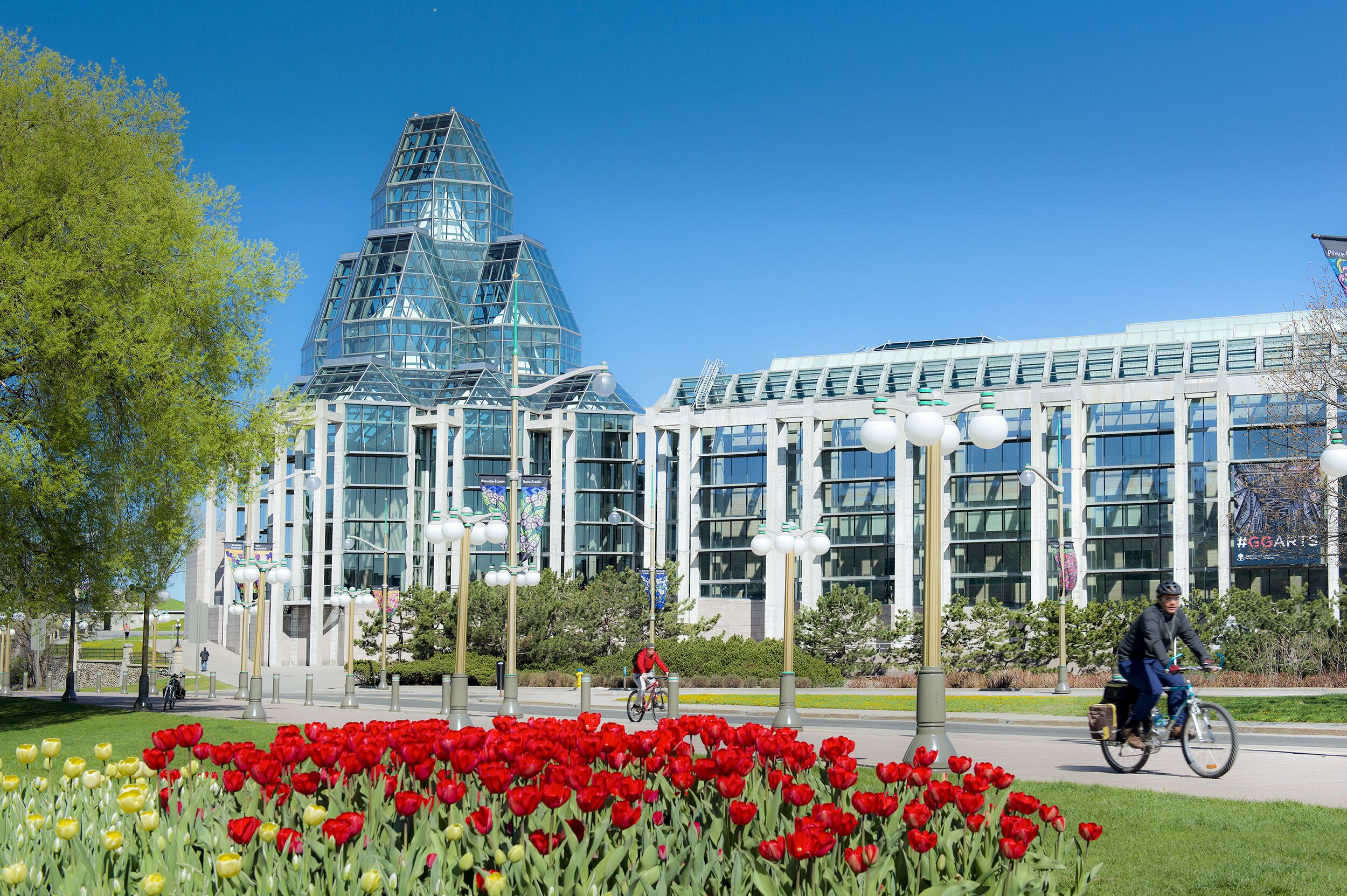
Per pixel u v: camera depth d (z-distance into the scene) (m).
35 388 27.33
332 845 5.86
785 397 84.62
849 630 59.31
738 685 52.84
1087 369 76.50
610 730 8.33
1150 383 72.75
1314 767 15.48
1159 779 14.24
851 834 6.39
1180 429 71.56
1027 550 76.94
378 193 121.62
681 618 77.38
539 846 5.94
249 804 7.24
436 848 6.02
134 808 6.30
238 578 35.12
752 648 55.69
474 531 26.36
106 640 103.69
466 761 7.12
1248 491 52.25
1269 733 24.45
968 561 78.69
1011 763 16.73
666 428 87.19
